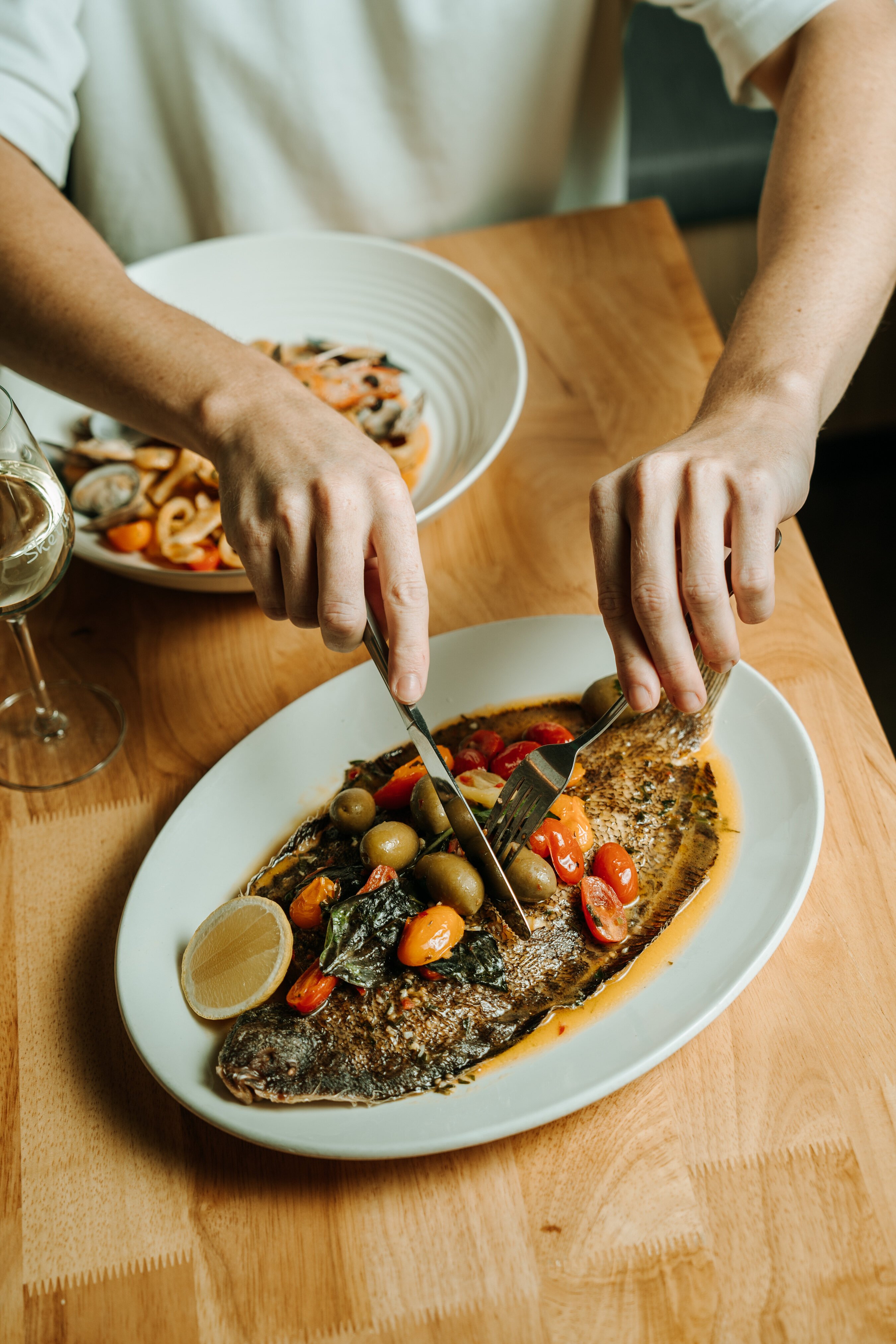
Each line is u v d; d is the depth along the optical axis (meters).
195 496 0.82
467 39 1.03
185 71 1.04
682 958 0.57
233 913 0.60
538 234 1.03
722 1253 0.52
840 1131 0.55
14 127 0.87
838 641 0.73
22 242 0.78
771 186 0.80
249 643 0.78
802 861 0.59
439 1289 0.53
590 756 0.66
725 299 1.81
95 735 0.74
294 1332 0.52
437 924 0.57
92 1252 0.55
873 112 0.79
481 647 0.72
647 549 0.59
